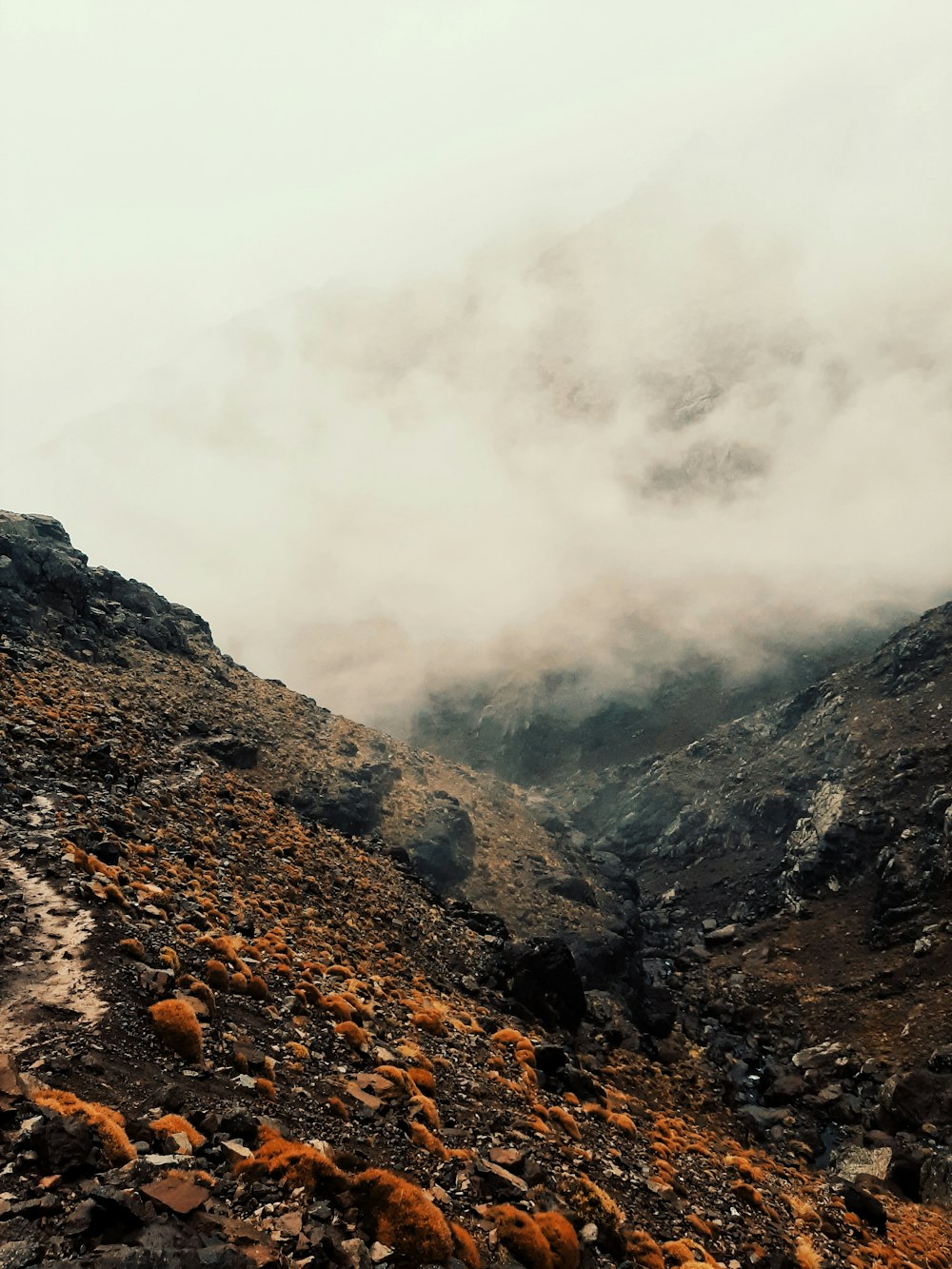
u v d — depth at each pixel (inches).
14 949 820.6
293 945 1385.3
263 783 2773.1
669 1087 2176.4
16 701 1935.3
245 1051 810.2
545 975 2191.2
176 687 3038.9
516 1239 673.6
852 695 5359.3
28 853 1090.7
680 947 4069.9
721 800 5462.6
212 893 1411.2
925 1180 1962.4
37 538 3159.5
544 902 3341.5
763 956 3718.0
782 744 5615.2
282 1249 486.9
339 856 2315.5
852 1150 2113.7
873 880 3880.4
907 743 4495.6
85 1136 502.9
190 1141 576.1
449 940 2202.3
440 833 3331.7
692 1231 1015.6
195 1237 449.1
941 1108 2346.2
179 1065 719.7
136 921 1015.6
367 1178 608.1
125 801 1668.3
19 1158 474.0
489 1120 993.5
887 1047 2768.2
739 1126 2119.8
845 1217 1414.9
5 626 2509.8
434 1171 750.5
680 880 4997.5
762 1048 3002.0
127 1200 449.7
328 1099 803.4
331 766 3284.9
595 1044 2178.9
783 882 4306.1
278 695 3870.6
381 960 1689.2
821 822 4370.1
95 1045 681.0
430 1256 560.4
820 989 3299.7
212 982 962.1
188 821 1819.6
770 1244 1100.5
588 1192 874.8
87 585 3152.1
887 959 3309.5
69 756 1738.4
